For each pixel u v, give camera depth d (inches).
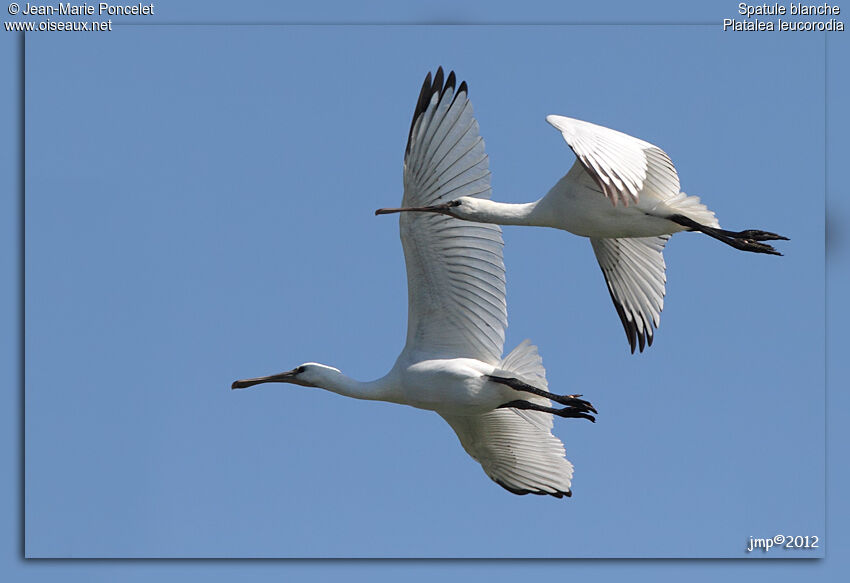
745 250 681.0
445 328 717.3
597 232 699.4
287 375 748.6
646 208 687.7
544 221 705.6
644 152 657.6
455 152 715.4
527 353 703.7
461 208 711.1
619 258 770.2
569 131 616.1
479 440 759.1
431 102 707.4
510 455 763.4
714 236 684.7
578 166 690.8
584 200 693.9
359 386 729.0
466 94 716.7
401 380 713.6
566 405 689.0
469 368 700.7
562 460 756.0
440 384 703.1
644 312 763.4
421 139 706.8
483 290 716.7
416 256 711.1
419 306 714.2
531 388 693.3
